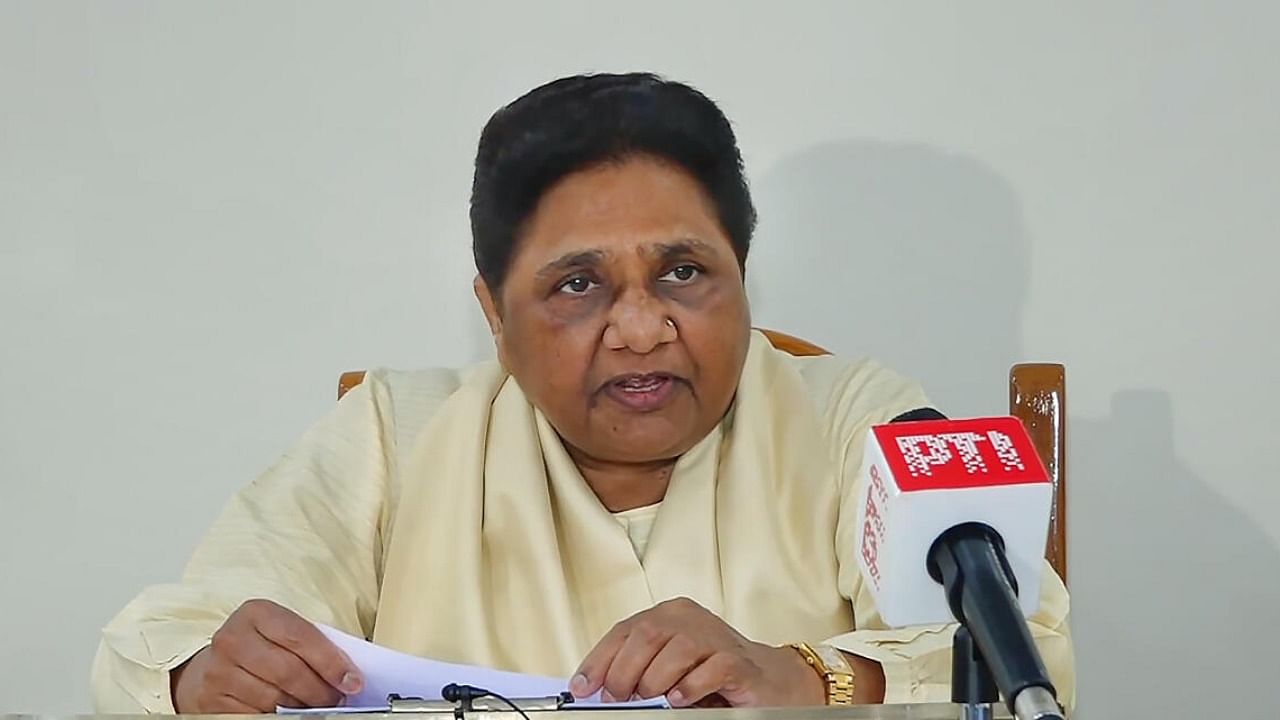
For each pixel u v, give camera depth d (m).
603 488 1.67
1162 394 2.38
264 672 1.25
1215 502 2.38
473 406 1.71
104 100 2.48
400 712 1.07
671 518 1.61
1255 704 2.38
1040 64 2.41
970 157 2.41
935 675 1.33
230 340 2.46
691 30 2.45
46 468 2.46
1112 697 2.39
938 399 2.41
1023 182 2.41
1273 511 2.37
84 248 2.47
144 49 2.49
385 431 1.77
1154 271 2.39
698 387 1.51
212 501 2.46
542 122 1.48
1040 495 0.93
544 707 1.10
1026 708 0.83
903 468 0.94
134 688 1.36
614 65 2.46
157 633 1.40
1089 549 2.39
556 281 1.48
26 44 2.49
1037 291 2.40
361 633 1.67
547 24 2.46
